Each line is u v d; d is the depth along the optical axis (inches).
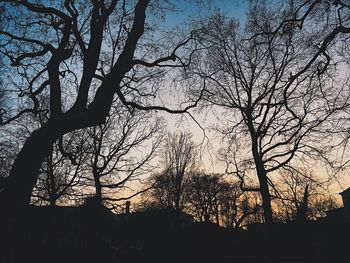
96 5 414.3
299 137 934.4
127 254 1248.2
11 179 313.6
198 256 1207.6
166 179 1831.9
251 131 1013.8
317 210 1710.1
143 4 414.3
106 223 1594.5
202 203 2112.5
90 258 1082.1
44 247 900.0
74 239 1369.3
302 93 875.4
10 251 300.4
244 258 1018.1
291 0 483.8
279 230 1204.5
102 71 506.0
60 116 353.7
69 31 419.5
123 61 374.0
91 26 406.9
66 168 1106.1
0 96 644.7
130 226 1702.8
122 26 506.6
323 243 1145.4
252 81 1037.8
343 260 823.1
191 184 2006.6
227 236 1352.1
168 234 1578.5
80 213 1249.4
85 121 351.9
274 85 941.2
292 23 480.1
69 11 434.0
